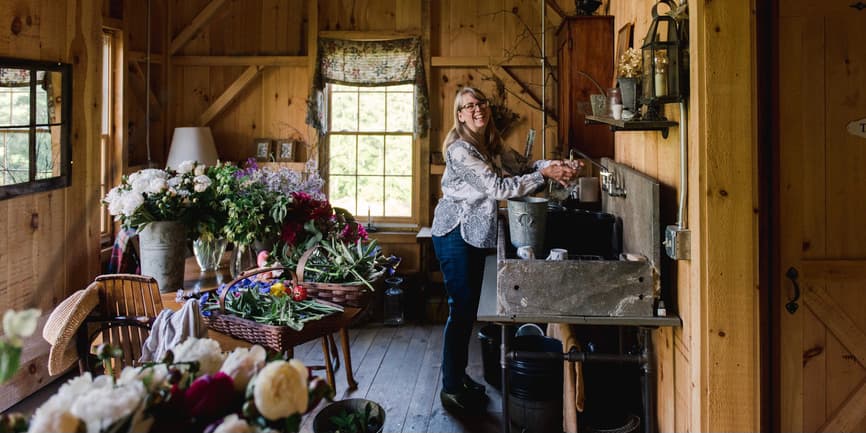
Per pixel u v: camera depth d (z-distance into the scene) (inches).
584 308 98.9
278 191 136.5
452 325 141.3
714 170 86.6
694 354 89.7
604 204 148.3
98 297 112.0
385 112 238.8
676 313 100.5
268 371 42.4
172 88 236.5
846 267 93.6
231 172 130.7
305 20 236.1
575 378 114.6
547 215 125.4
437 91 233.9
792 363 94.6
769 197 93.4
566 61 176.4
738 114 86.0
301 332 116.0
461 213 135.9
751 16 86.0
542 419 127.0
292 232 133.4
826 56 92.7
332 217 143.6
